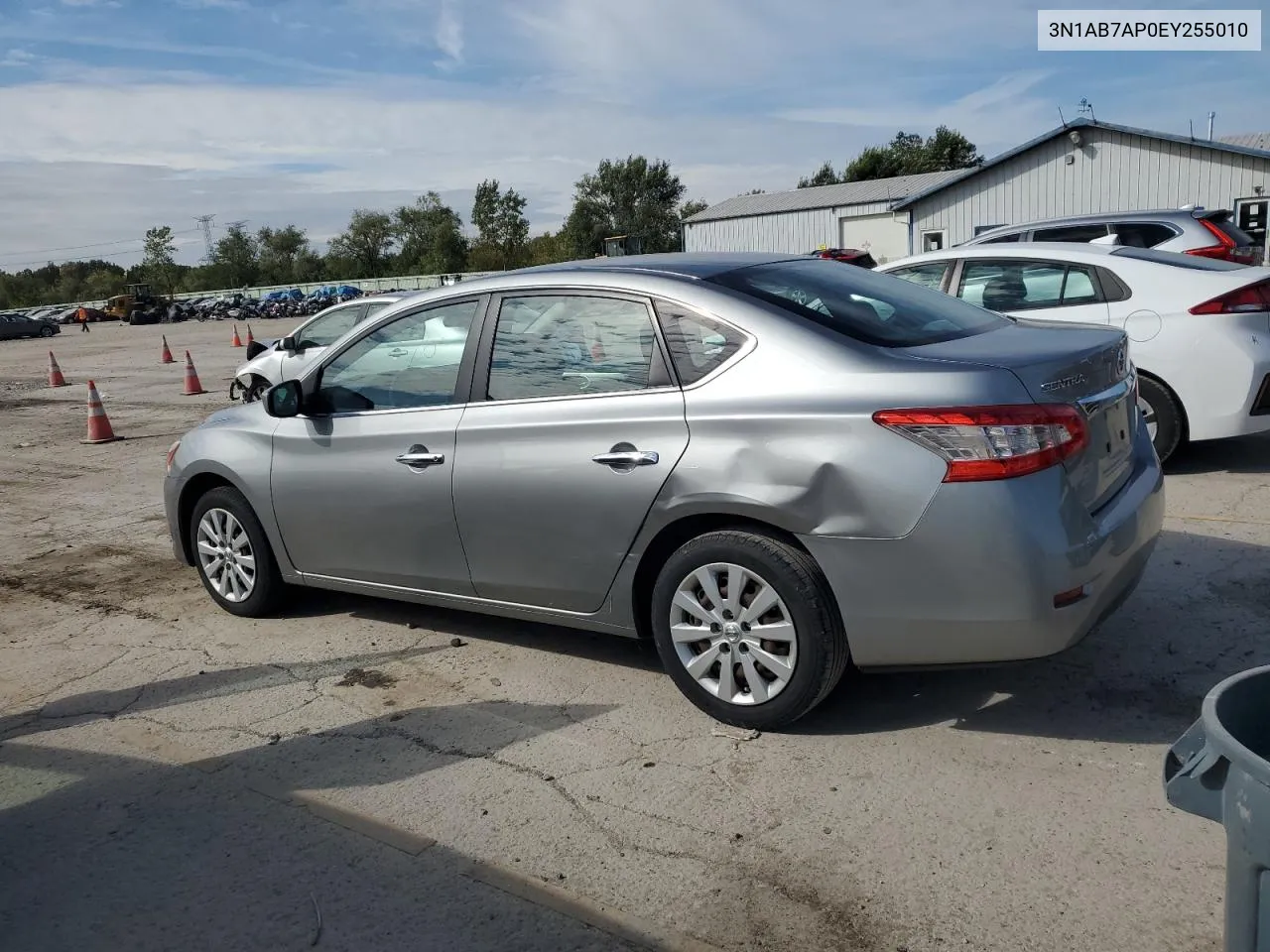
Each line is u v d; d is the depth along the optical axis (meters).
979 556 3.24
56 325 50.31
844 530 3.38
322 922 2.89
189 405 15.39
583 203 78.31
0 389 20.59
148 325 58.34
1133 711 3.76
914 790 3.34
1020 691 3.97
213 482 5.49
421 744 3.90
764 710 3.68
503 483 4.12
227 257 114.50
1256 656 4.11
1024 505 3.22
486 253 91.06
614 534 3.88
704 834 3.19
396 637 5.01
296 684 4.54
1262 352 6.37
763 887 2.92
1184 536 5.57
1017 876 2.88
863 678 4.17
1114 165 27.50
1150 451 4.07
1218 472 6.86
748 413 3.55
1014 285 7.28
